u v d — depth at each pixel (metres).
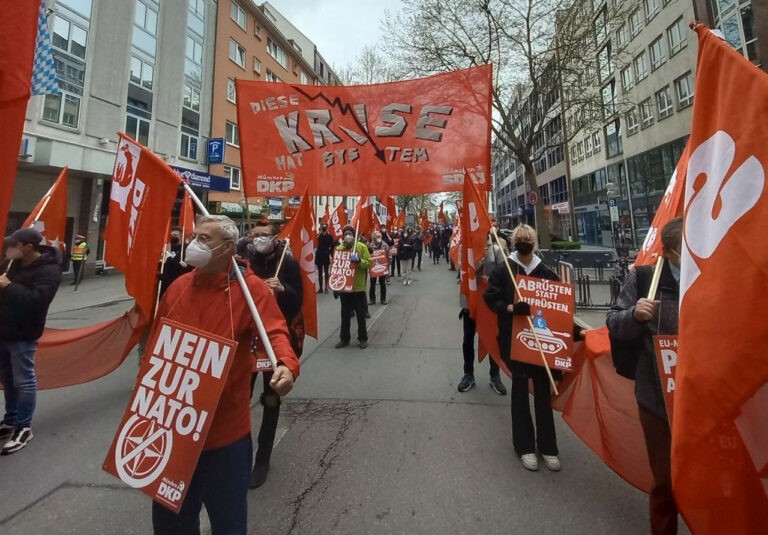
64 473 3.13
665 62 22.72
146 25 19.86
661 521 2.15
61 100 15.92
